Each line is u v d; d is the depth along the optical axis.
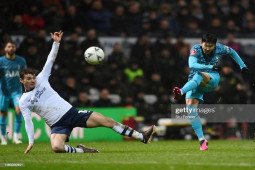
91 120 27.12
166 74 55.72
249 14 66.69
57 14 57.12
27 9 55.16
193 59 28.72
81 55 53.00
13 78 39.66
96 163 21.38
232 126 50.03
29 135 26.59
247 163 20.89
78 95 49.75
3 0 54.28
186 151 28.09
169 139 49.16
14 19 53.25
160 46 57.06
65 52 52.81
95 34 53.72
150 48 56.94
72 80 49.97
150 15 60.06
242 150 28.91
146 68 55.94
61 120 27.00
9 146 36.16
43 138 45.56
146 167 20.05
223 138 50.31
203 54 29.17
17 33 53.22
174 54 57.09
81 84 51.53
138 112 51.22
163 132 48.91
